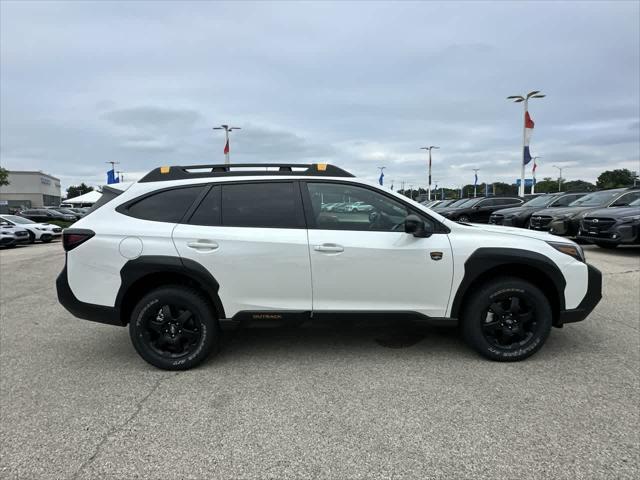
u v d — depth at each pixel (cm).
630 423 280
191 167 406
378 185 386
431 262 371
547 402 310
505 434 271
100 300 372
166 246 365
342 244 367
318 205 381
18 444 268
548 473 233
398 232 376
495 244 374
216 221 375
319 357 403
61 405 318
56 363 401
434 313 379
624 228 980
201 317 371
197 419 295
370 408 306
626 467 237
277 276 368
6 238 1772
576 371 362
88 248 369
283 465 244
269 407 310
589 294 381
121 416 301
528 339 380
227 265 365
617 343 427
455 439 266
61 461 251
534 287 374
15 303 650
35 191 9538
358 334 467
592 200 1320
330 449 258
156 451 259
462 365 379
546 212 1319
